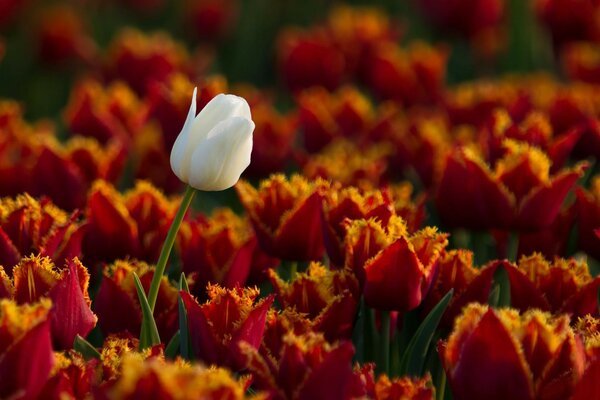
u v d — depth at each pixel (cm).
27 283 178
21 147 245
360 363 189
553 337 169
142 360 167
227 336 175
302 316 181
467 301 190
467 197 205
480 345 168
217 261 196
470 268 191
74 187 219
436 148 235
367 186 210
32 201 194
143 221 202
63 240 192
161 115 233
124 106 257
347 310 180
